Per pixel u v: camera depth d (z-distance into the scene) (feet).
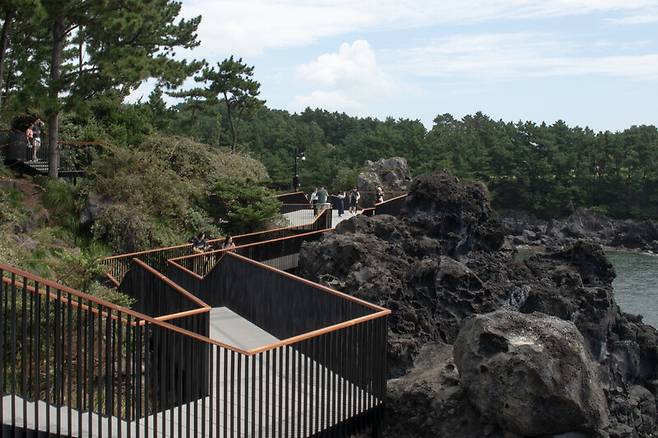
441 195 96.99
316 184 407.64
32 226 79.56
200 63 115.85
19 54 96.58
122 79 91.15
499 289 85.05
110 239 88.07
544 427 37.60
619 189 392.47
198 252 79.25
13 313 27.84
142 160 99.76
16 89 99.09
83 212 89.15
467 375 40.32
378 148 448.65
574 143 434.71
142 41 100.83
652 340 90.12
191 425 34.83
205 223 98.94
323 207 123.13
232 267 58.65
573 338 38.91
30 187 88.53
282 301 51.83
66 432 29.58
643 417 77.61
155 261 76.02
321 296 47.75
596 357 82.84
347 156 452.35
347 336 39.60
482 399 39.24
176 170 107.04
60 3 80.43
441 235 95.76
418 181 99.66
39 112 96.12
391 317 60.75
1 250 63.05
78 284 63.87
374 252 72.95
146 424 30.27
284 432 35.45
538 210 397.80
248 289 56.34
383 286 62.13
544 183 397.80
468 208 98.99
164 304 50.47
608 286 94.27
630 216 388.16
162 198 96.53
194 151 109.19
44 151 99.66
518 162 405.39
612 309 88.17
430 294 68.54
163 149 106.42
